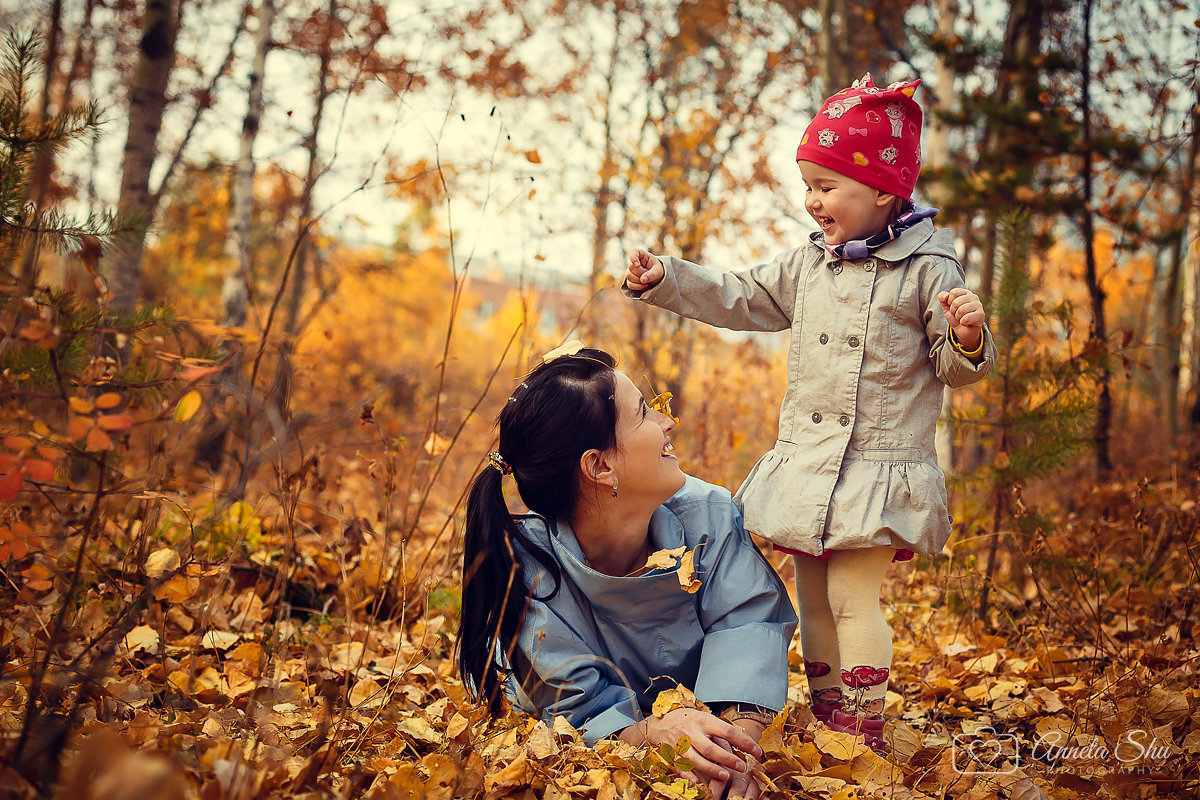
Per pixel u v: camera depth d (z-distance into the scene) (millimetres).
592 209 7012
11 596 2502
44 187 3113
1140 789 1832
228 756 1522
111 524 3279
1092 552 3369
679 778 1730
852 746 1898
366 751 1905
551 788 1711
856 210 2195
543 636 2027
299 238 2822
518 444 2090
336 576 3252
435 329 21375
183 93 7828
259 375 3537
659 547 2129
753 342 7375
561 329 6582
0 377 2088
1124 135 5270
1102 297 4996
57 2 6867
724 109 8508
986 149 6371
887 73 8656
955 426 3604
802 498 2117
